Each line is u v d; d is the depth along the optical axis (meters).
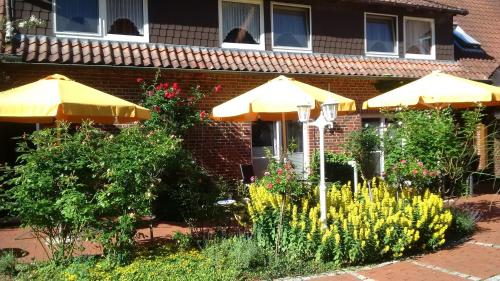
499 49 16.91
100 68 10.56
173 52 11.36
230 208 8.31
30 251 7.60
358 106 13.73
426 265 6.68
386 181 8.84
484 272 6.29
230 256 6.55
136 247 7.23
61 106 7.14
